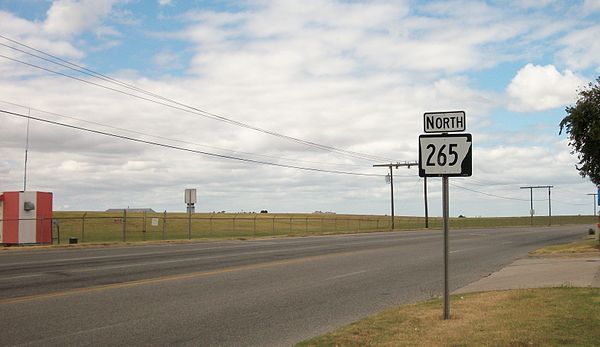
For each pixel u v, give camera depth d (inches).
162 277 636.1
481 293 498.0
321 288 566.6
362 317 412.2
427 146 351.9
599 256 850.8
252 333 357.7
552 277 599.2
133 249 1101.1
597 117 1011.9
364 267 780.6
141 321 392.5
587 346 284.7
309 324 386.6
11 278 609.9
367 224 3442.4
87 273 662.5
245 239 1604.3
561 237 1756.9
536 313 372.8
